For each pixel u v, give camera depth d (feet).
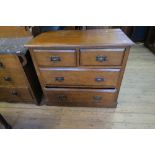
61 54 3.98
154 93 6.19
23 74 4.73
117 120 5.12
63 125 5.05
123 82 6.86
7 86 5.19
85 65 4.17
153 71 7.66
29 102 5.80
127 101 5.83
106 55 3.87
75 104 5.53
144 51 9.91
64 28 5.14
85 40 3.92
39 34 4.90
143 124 4.94
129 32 10.87
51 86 4.98
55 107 5.73
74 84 4.76
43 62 4.22
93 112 5.45
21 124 5.15
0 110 5.71
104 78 4.45
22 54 4.10
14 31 4.94
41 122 5.19
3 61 4.40
